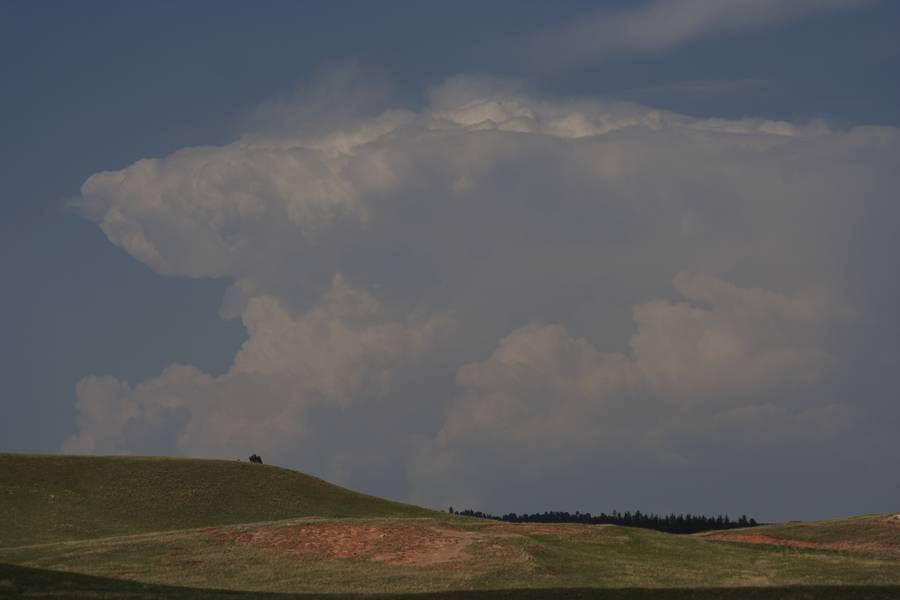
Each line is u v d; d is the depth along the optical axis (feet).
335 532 310.45
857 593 223.10
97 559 281.54
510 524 348.38
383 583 250.78
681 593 224.53
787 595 220.64
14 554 296.92
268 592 236.43
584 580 259.19
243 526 324.80
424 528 317.01
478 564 270.87
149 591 229.45
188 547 294.87
